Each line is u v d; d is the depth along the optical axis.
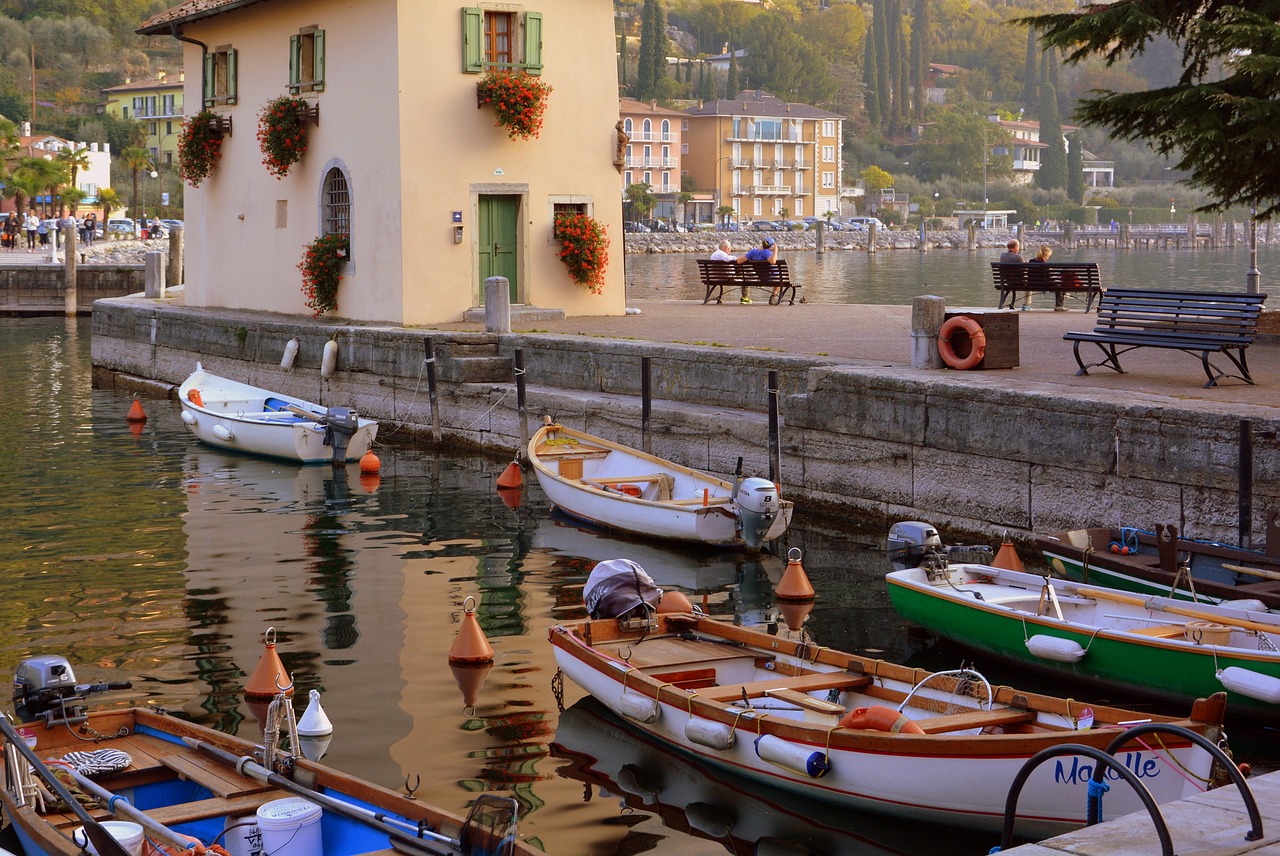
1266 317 19.27
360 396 23.70
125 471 20.02
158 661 10.74
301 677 10.30
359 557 14.41
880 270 65.38
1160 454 12.67
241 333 26.88
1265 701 8.57
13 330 43.91
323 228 26.56
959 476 14.46
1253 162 16.66
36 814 6.68
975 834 7.57
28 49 131.25
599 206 26.30
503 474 18.38
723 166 116.69
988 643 10.33
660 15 136.00
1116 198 143.38
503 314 22.08
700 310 27.23
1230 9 16.17
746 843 7.50
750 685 8.81
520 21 25.08
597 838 7.55
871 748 7.61
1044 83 152.50
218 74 30.42
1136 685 9.40
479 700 9.76
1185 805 5.59
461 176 24.80
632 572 10.20
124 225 84.88
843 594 12.70
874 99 156.75
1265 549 11.63
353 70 25.31
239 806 6.80
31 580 13.44
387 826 6.30
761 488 13.93
